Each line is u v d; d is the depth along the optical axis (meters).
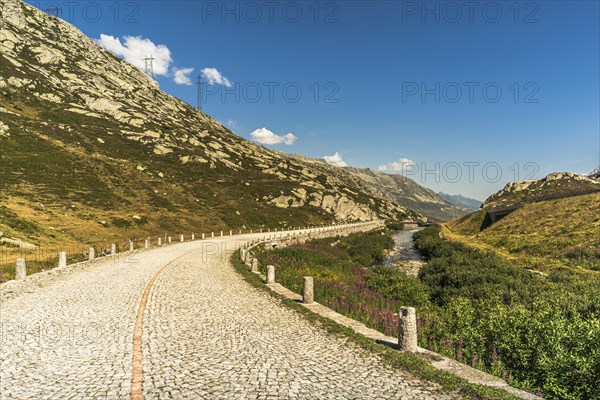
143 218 52.00
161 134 101.56
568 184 100.88
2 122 71.00
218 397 5.48
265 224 71.12
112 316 10.46
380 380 6.22
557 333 7.93
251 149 137.38
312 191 103.19
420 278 23.81
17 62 103.94
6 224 32.56
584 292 16.06
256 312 11.34
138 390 5.70
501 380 6.23
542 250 32.84
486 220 69.44
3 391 5.64
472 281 19.69
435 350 8.77
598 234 31.78
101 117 99.81
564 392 6.49
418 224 133.00
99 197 56.12
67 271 19.50
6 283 15.53
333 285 18.23
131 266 21.80
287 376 6.34
